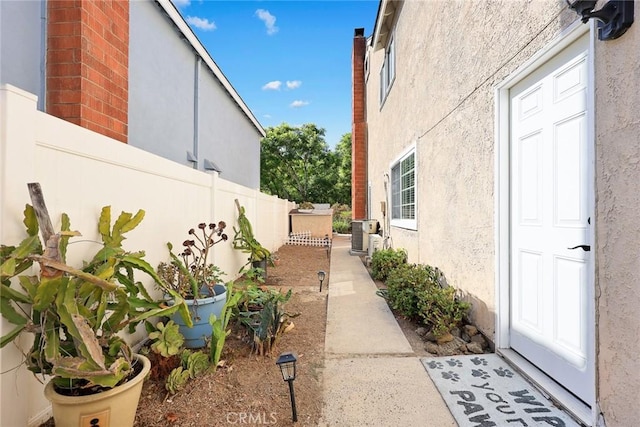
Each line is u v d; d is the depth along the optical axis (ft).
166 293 10.70
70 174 7.91
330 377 9.94
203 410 8.19
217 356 9.80
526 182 10.24
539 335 9.66
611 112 6.66
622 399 6.46
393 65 29.94
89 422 6.26
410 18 23.31
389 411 8.31
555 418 7.90
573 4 6.89
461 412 8.21
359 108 51.49
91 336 6.07
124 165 9.95
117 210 9.62
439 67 16.74
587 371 7.87
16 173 6.44
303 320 14.97
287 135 87.04
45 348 5.87
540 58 9.05
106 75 11.64
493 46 11.37
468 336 12.46
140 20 19.72
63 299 5.97
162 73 22.26
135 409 7.06
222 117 34.37
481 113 12.25
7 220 6.26
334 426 7.79
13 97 6.40
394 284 15.58
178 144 24.56
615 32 6.38
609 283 6.75
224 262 18.51
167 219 12.55
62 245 6.81
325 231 48.67
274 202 35.76
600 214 6.97
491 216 11.57
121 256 8.12
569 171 8.46
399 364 10.72
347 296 19.02
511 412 8.16
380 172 37.63
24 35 13.26
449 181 15.31
